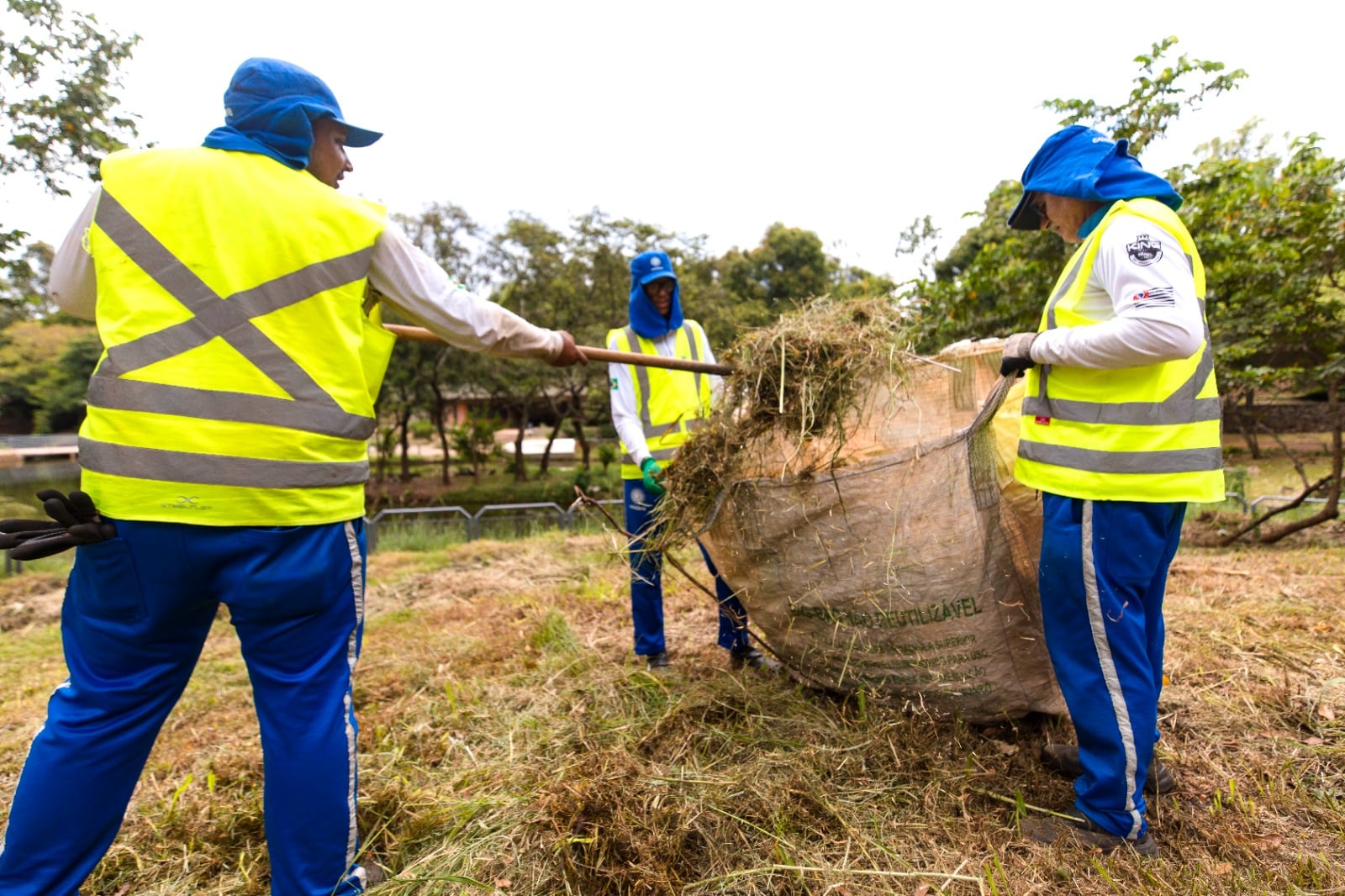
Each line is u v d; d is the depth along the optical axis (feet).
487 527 28.37
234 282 5.31
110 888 6.54
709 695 9.25
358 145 6.59
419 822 6.95
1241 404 21.86
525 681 10.60
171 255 5.29
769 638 9.21
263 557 5.42
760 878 6.11
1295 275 17.85
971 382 9.99
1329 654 9.80
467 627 13.98
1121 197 6.35
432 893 6.05
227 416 5.24
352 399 5.80
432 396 69.92
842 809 6.93
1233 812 6.73
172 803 7.57
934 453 7.46
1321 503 22.11
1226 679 9.23
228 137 5.68
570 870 6.15
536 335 7.13
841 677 8.70
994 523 7.50
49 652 15.28
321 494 5.66
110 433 5.19
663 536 8.79
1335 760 7.41
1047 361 6.40
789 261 95.09
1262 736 7.97
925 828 6.71
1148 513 6.23
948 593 7.64
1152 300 5.71
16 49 17.47
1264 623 11.14
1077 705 6.50
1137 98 19.29
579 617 13.83
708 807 6.95
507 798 7.25
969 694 8.08
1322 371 18.12
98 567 5.31
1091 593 6.31
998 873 6.06
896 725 8.21
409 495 61.87
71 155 18.43
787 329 8.29
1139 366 6.10
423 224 61.41
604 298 64.90
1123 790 6.30
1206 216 18.58
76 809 5.33
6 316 22.12
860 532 7.77
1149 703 6.31
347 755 5.98
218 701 11.11
